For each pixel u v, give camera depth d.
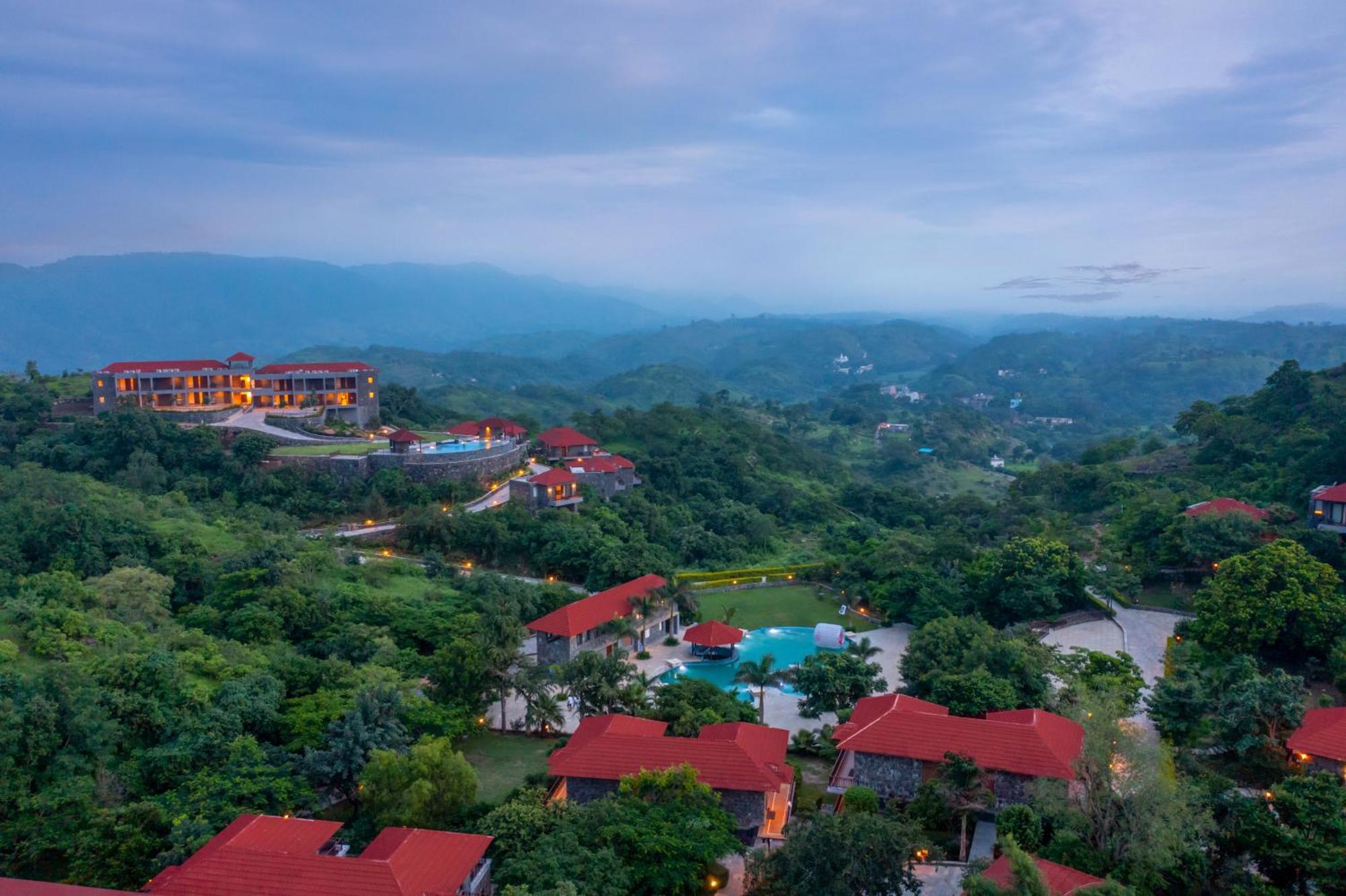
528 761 49.72
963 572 78.94
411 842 33.81
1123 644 66.50
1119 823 35.31
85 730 40.25
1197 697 47.31
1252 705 44.88
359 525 92.12
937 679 52.66
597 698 51.75
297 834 35.31
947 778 40.16
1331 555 67.19
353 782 42.22
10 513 71.31
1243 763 45.34
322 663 52.94
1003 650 53.88
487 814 38.94
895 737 43.28
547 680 55.22
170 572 68.31
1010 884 29.61
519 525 89.38
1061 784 38.53
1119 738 36.69
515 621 59.03
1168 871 33.84
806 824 33.72
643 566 81.62
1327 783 35.53
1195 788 35.59
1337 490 72.31
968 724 42.91
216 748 42.44
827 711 54.72
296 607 61.47
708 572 93.31
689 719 46.97
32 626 50.69
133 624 55.53
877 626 78.88
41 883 29.80
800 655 71.12
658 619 74.88
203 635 54.91
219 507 89.00
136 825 36.41
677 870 33.47
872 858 30.77
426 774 39.59
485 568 86.44
